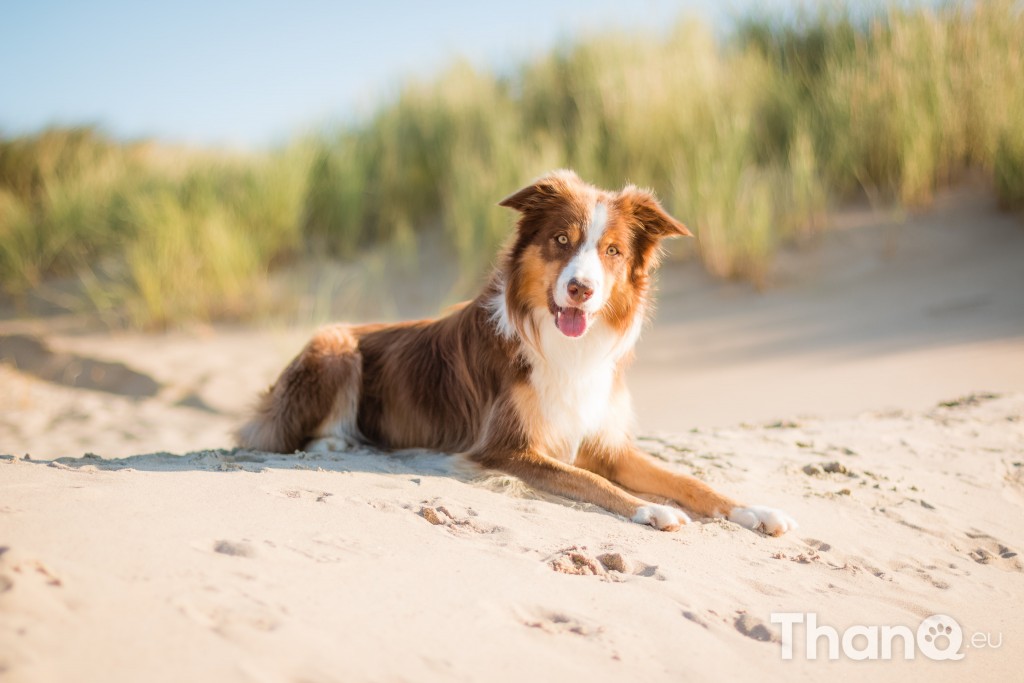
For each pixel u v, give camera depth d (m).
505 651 2.58
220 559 2.87
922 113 12.47
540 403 5.12
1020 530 4.71
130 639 2.24
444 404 5.65
